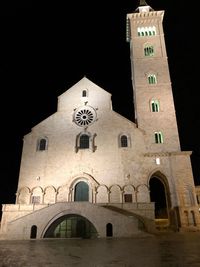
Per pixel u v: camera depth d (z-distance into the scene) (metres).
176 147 52.19
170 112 55.62
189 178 48.16
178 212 45.81
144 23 66.62
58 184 50.66
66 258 15.83
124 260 14.40
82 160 51.97
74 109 56.78
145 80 59.47
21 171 52.19
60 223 41.81
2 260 15.50
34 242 31.20
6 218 44.72
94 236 40.59
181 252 17.39
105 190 49.09
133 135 53.03
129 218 37.19
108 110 55.97
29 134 55.38
